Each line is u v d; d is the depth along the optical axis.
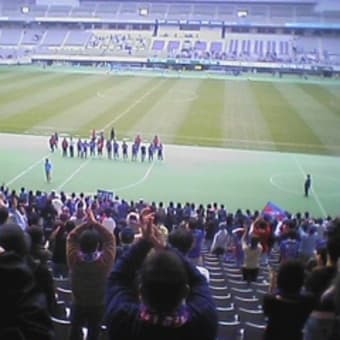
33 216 20.14
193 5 131.00
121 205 26.73
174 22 127.81
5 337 3.76
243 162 42.66
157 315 3.74
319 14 126.94
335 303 5.00
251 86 88.94
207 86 86.31
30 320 3.83
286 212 28.70
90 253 7.34
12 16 132.00
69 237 7.64
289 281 6.03
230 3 131.00
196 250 15.60
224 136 51.47
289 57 117.19
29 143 45.81
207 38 124.94
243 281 15.81
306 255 17.61
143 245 4.60
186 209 26.91
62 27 131.38
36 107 62.38
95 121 55.88
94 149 42.84
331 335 5.04
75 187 34.81
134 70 108.31
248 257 15.56
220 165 41.53
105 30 129.25
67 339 8.66
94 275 7.37
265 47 121.75
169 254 3.81
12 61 116.56
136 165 40.56
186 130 53.34
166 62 114.44
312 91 85.38
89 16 130.50
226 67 114.06
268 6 129.25
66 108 62.41
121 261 4.54
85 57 118.06
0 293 3.83
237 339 10.32
